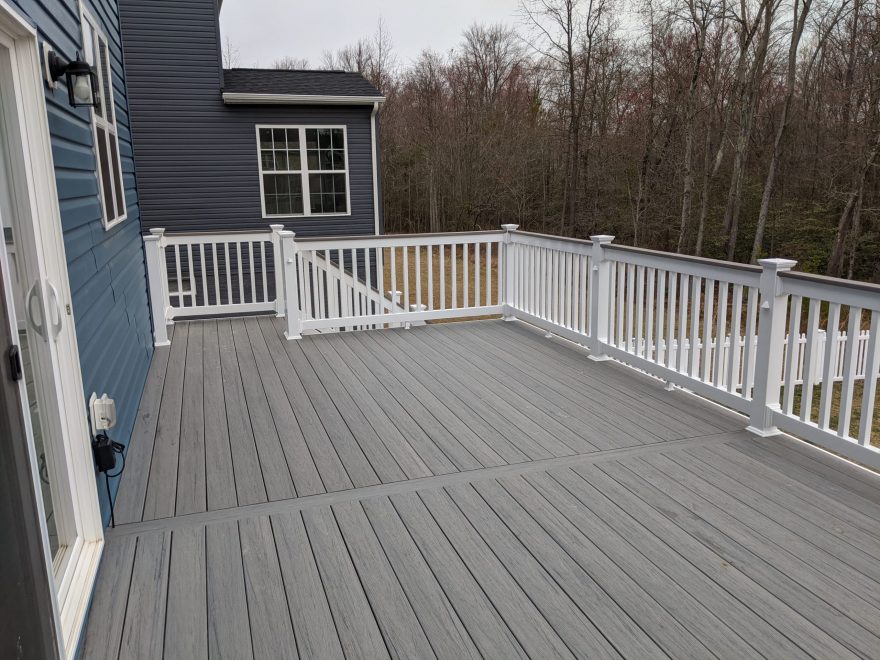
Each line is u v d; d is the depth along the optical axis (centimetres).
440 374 464
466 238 621
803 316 1420
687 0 1551
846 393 298
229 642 189
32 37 210
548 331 570
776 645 184
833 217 1650
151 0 962
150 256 553
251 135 1034
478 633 191
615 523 253
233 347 550
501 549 236
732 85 1655
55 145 237
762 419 341
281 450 330
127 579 220
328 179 1085
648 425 360
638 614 198
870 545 235
